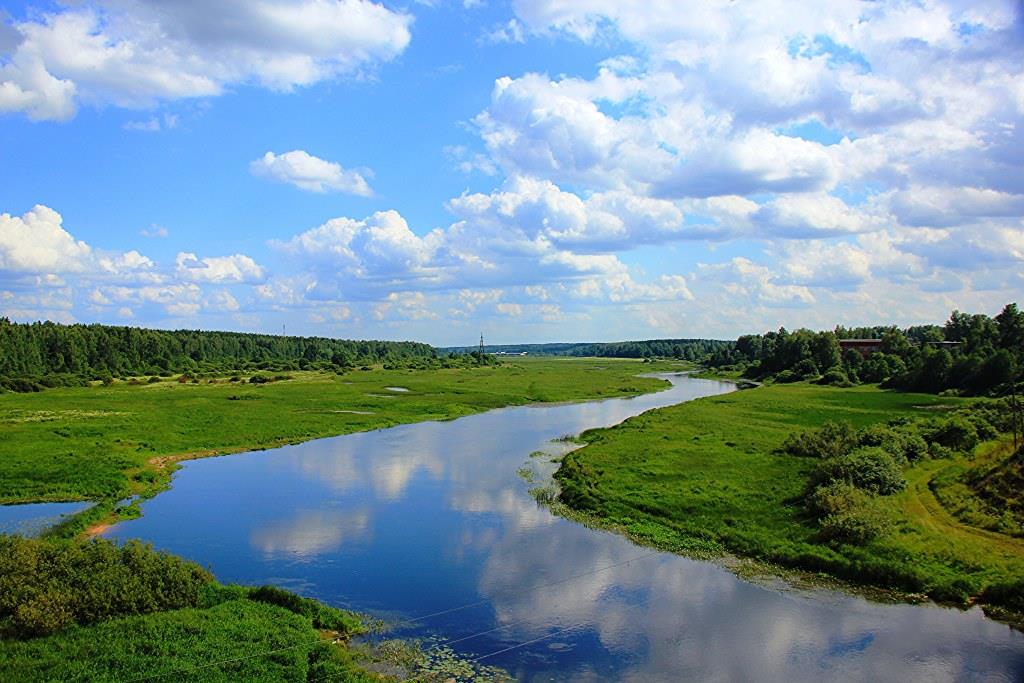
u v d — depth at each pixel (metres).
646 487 45.19
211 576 29.69
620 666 23.84
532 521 41.00
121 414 82.19
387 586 31.20
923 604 28.42
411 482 51.75
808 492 40.59
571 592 30.28
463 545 36.75
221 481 52.97
